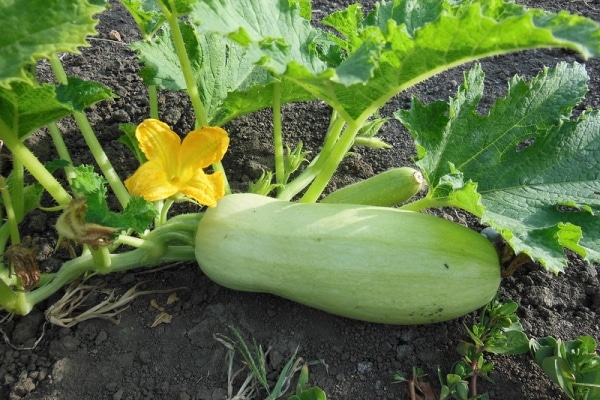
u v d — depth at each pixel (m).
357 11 0.57
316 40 0.56
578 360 0.48
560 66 0.54
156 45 0.57
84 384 0.49
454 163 0.53
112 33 0.79
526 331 0.54
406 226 0.48
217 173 0.47
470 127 0.53
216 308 0.54
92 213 0.42
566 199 0.50
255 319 0.54
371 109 0.48
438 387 0.51
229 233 0.49
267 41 0.42
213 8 0.42
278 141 0.58
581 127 0.52
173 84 0.56
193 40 0.58
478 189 0.52
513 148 0.53
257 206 0.50
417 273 0.47
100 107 0.70
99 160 0.55
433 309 0.48
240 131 0.69
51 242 0.58
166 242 0.53
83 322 0.53
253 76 0.63
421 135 0.52
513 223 0.47
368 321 0.52
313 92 0.48
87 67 0.74
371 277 0.47
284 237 0.48
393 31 0.41
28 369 0.50
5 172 0.62
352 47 0.49
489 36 0.38
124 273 0.56
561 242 0.46
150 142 0.45
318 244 0.47
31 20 0.38
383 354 0.52
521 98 0.53
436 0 0.53
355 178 0.66
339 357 0.52
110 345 0.51
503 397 0.50
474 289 0.48
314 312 0.54
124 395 0.49
